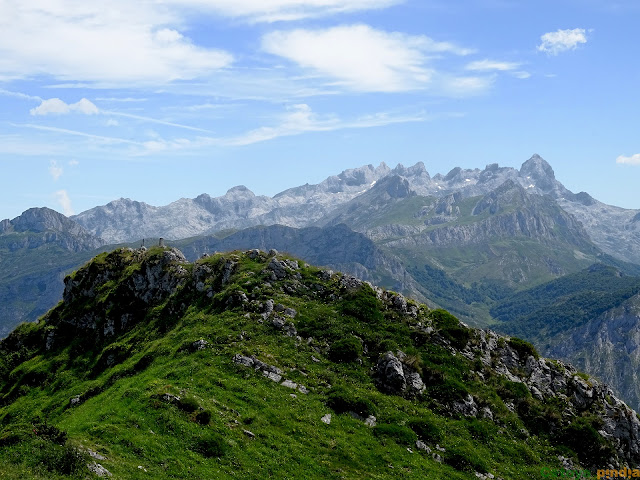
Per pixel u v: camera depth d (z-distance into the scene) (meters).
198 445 46.22
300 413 55.50
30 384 85.50
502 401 66.62
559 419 66.12
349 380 63.31
